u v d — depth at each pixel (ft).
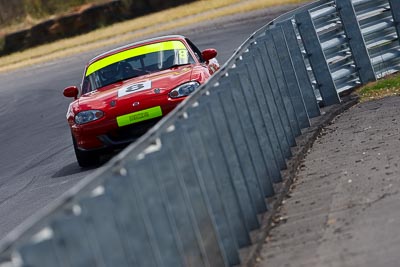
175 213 67.36
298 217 87.61
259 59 112.47
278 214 90.53
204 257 70.54
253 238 81.76
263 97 107.55
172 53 158.30
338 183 97.66
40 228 50.14
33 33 607.78
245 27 356.79
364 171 100.17
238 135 87.92
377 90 156.87
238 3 498.28
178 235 66.95
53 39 606.55
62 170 157.17
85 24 607.78
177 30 417.08
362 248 72.95
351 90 163.63
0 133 244.22
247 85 99.25
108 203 57.11
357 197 89.51
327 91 153.69
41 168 167.43
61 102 278.67
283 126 116.47
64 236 51.16
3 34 611.06
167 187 67.00
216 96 84.17
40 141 209.36
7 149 210.79
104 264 55.01
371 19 170.60
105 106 147.33
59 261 50.37
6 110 293.02
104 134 147.33
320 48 154.30
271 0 446.19
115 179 59.26
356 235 76.74
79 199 54.44
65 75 359.25
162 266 63.21
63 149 186.80
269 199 94.89
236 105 91.91
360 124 130.52
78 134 148.87
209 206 73.67
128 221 59.36
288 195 97.86
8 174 172.04
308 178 104.06
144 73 155.53
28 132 231.30
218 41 329.31
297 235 81.51
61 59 445.78
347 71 163.22
